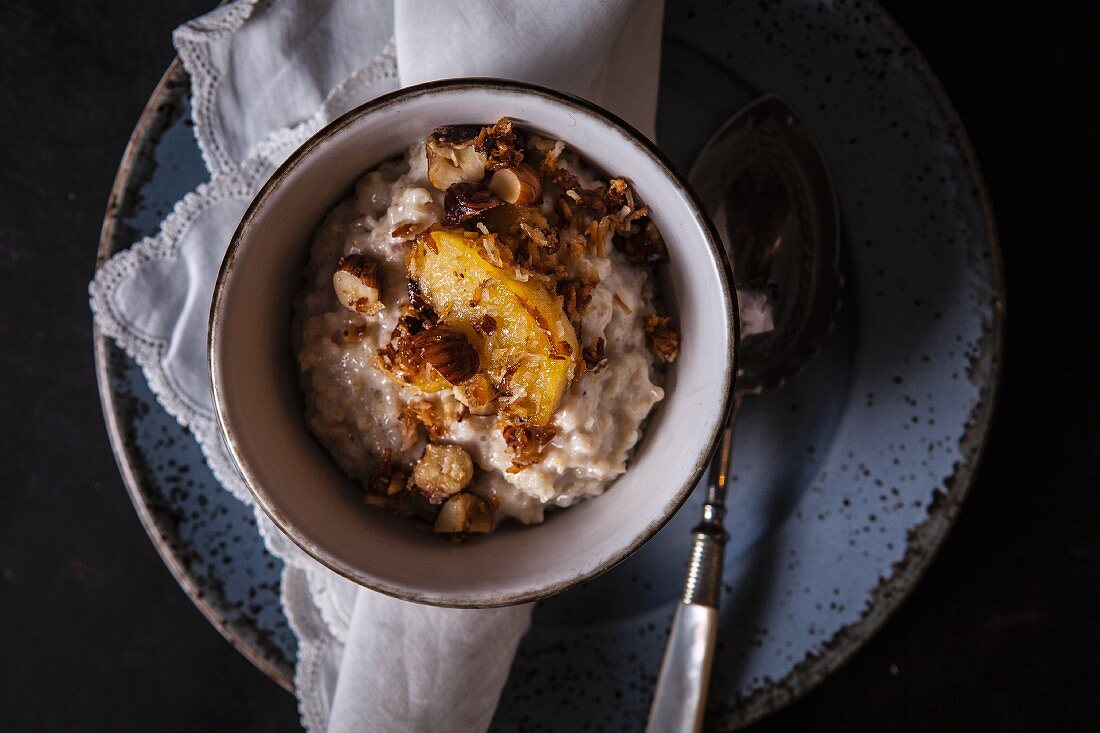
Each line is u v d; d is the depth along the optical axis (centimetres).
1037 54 41
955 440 35
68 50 43
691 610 34
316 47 35
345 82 34
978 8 41
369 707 33
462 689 33
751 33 35
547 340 27
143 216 34
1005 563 42
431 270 27
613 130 27
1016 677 42
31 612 45
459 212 27
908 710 42
